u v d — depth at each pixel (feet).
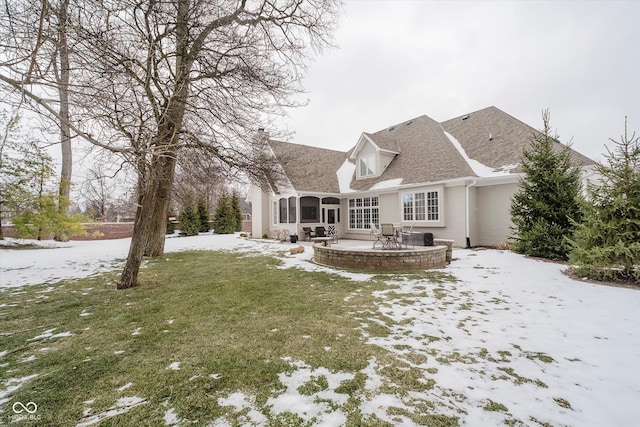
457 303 16.42
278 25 25.90
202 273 26.53
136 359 10.31
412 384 8.46
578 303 16.10
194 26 18.10
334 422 6.85
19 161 44.24
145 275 25.85
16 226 45.21
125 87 16.65
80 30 13.34
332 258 28.25
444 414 7.13
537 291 18.58
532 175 29.09
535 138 29.86
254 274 25.59
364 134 54.39
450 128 51.52
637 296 17.07
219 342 11.65
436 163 43.39
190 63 21.16
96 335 12.62
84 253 40.96
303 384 8.52
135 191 25.23
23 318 14.96
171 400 7.84
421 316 14.39
